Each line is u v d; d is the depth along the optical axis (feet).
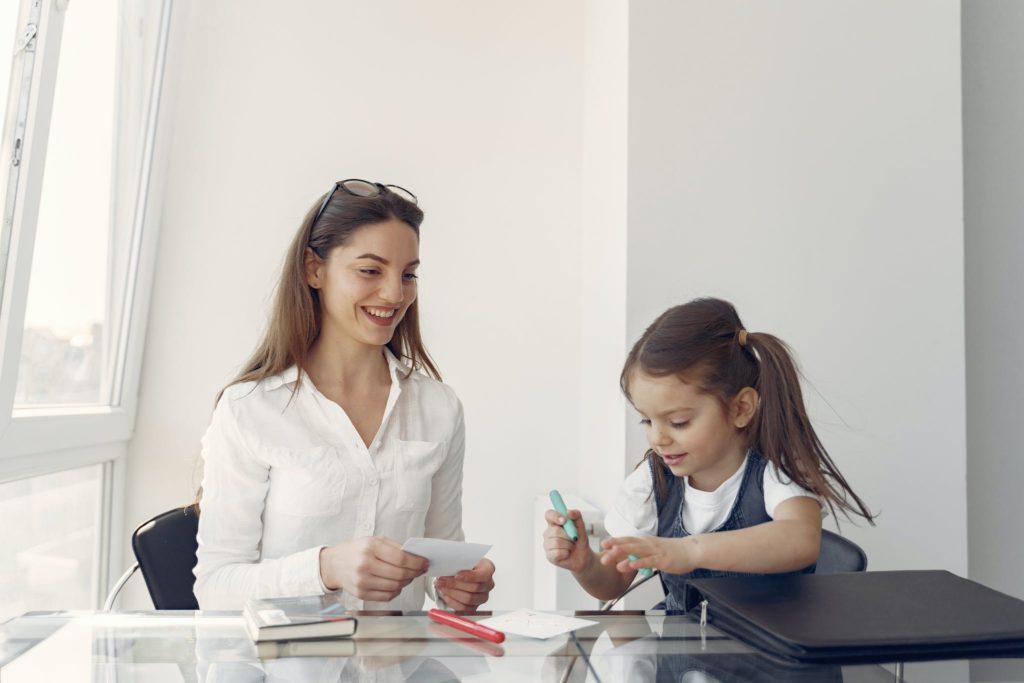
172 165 8.63
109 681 2.41
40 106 5.91
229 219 8.68
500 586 8.81
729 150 7.07
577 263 8.96
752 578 3.19
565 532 4.27
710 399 4.33
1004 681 2.37
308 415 4.96
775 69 7.15
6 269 5.85
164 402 8.57
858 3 7.27
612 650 2.68
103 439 7.73
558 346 8.94
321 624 2.82
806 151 7.15
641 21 7.02
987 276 7.86
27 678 2.43
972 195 7.89
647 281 6.97
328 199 5.01
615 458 7.25
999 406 7.82
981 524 7.77
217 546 4.77
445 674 2.47
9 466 6.12
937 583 3.12
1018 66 7.98
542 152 8.97
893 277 7.18
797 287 7.09
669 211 7.00
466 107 8.95
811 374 7.08
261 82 8.75
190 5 8.64
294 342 5.02
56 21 5.98
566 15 9.00
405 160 8.89
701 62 7.08
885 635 2.54
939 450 7.13
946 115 7.30
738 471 4.54
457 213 8.92
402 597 4.91
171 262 8.61
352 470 4.85
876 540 7.06
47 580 6.98
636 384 4.42
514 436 8.88
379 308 4.91
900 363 7.14
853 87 7.23
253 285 8.69
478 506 8.84
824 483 4.38
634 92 7.00
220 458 4.85
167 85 8.34
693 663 2.54
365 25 8.88
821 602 2.87
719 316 4.52
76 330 7.32
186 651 2.69
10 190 5.83
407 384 5.34
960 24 7.41
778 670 2.46
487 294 8.91
